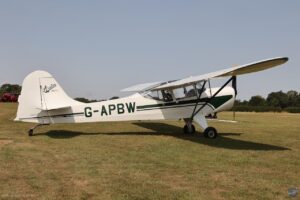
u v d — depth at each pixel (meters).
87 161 6.73
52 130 12.40
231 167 6.30
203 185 5.10
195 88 11.45
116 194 4.65
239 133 12.12
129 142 9.44
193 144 9.19
